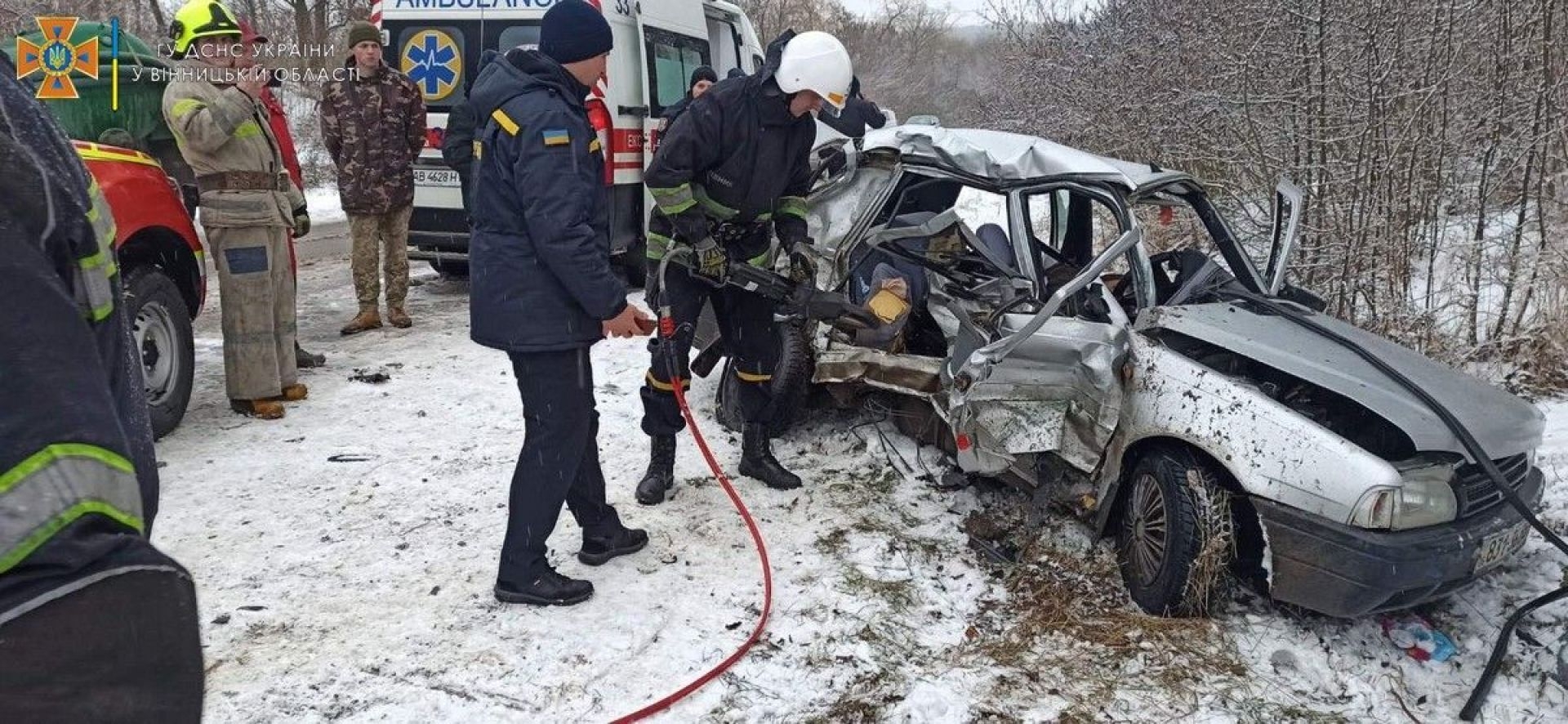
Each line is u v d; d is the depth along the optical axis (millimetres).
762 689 3055
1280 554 3236
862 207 4691
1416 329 5852
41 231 1017
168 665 962
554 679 3043
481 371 5957
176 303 4770
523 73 3082
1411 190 5918
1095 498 3844
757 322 4223
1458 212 6172
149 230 4680
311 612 3340
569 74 3129
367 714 2848
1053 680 3172
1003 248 4562
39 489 898
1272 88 6367
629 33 7852
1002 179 4262
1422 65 5812
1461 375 3824
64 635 899
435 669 3059
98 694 924
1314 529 3143
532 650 3170
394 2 7746
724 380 5113
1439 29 5715
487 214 3158
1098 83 8773
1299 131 6145
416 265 9812
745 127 3777
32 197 1003
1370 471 3100
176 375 4781
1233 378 3629
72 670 908
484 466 4559
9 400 908
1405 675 3254
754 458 4441
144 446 1238
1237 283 4336
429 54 7684
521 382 3264
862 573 3738
